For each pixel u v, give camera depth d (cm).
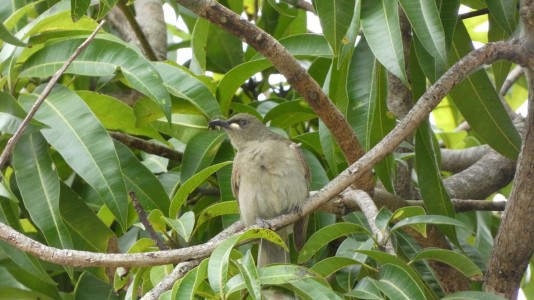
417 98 1043
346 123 944
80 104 1023
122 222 965
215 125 1130
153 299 816
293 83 910
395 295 791
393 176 1053
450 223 841
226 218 1127
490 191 1345
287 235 1117
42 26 1101
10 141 804
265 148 1111
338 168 1163
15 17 1080
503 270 971
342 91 1043
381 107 1023
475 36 1538
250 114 1161
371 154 881
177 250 799
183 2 864
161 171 1195
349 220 1105
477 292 838
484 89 1027
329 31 848
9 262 1112
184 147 1234
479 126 1048
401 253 1102
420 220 848
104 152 989
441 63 886
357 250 826
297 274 750
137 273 881
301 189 1105
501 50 897
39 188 999
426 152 1015
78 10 841
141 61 1039
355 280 902
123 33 1455
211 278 719
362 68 994
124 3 1265
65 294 1190
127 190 1028
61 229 982
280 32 1396
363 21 887
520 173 927
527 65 901
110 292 1105
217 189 1200
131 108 1155
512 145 1043
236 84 1162
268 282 742
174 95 1110
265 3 1373
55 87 1047
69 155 989
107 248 1099
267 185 1100
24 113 984
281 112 1181
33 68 1069
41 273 998
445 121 1647
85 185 1199
